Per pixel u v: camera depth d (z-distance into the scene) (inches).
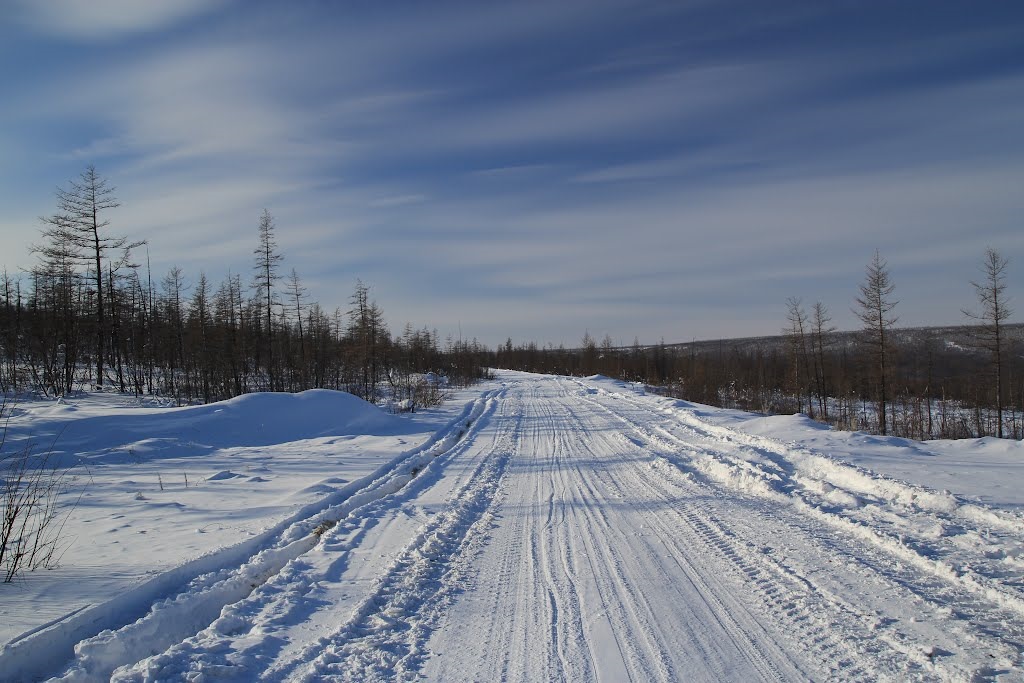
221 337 1455.5
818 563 214.5
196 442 559.5
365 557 240.8
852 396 1788.9
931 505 265.3
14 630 155.3
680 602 188.9
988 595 178.4
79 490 354.9
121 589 187.9
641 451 490.0
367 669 150.7
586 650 159.6
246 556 240.5
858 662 145.3
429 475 420.2
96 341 1343.5
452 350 2935.5
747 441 486.9
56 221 1125.1
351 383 1690.5
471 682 143.9
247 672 148.6
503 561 234.7
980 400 1438.2
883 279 1224.2
